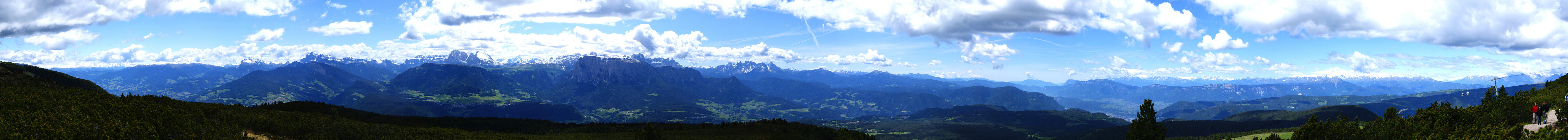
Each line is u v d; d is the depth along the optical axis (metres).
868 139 140.50
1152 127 110.50
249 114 98.25
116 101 92.25
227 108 106.50
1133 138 112.44
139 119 74.44
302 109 168.25
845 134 141.62
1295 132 104.38
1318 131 98.31
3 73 181.25
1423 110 97.75
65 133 60.44
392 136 100.69
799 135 156.25
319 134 90.25
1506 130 70.31
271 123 89.50
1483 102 118.75
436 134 115.94
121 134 63.41
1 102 74.81
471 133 134.12
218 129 79.56
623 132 171.00
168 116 77.19
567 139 141.38
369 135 95.81
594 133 173.00
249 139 80.44
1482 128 82.94
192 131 73.81
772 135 156.12
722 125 188.75
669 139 145.62
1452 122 88.88
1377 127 95.88
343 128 94.31
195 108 94.50
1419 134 84.62
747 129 174.88
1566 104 75.56
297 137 88.88
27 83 177.62
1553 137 60.97
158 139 67.69
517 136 142.25
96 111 77.06
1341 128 97.81
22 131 59.47
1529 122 91.19
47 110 76.69
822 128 160.25
